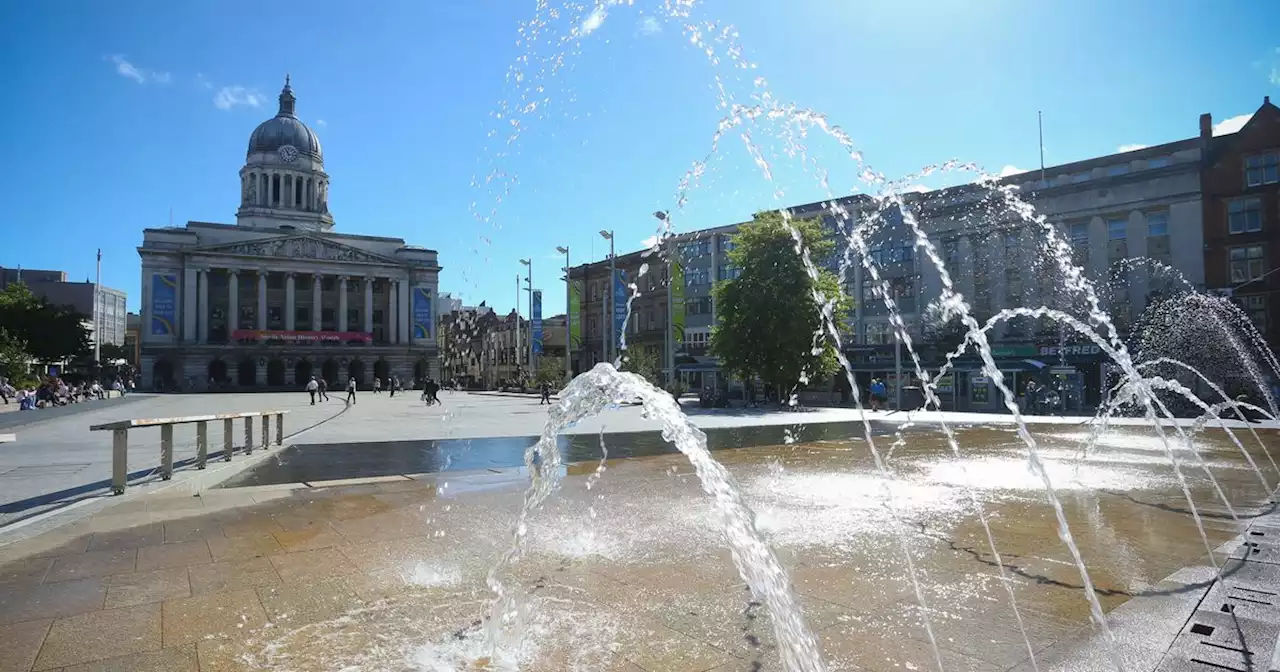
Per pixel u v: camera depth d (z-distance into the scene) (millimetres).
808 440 15766
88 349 87000
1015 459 11750
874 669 3342
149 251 91188
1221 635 3729
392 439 16469
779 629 3742
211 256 93938
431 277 106312
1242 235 32688
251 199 111625
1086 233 36469
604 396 5457
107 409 37125
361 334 100250
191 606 4348
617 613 4160
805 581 4746
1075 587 4609
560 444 14430
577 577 4891
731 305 35875
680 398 42438
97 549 5773
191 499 8070
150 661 3514
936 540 5914
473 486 8992
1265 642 3621
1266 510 7246
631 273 64812
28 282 129875
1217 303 30969
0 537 6188
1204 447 13727
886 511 7168
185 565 5273
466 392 72625
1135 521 6676
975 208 39594
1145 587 4594
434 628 3945
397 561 5355
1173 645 3600
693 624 3975
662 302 59844
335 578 4918
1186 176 34000
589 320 71125
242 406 39719
